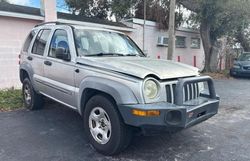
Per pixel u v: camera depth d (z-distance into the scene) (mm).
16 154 3840
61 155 3836
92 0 18594
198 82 4047
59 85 4738
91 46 4633
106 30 5270
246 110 6965
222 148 4223
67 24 5016
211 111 4129
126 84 3494
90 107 4000
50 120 5527
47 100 6562
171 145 4289
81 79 4156
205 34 17047
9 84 9062
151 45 16266
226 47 20203
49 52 5152
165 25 16500
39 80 5445
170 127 3410
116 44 5035
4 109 6336
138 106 3354
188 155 3920
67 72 4492
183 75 3871
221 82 13234
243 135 4887
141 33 15250
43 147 4113
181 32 18578
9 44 8883
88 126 4086
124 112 3465
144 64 3957
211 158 3836
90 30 4930
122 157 3801
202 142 4465
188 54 19641
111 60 4094
